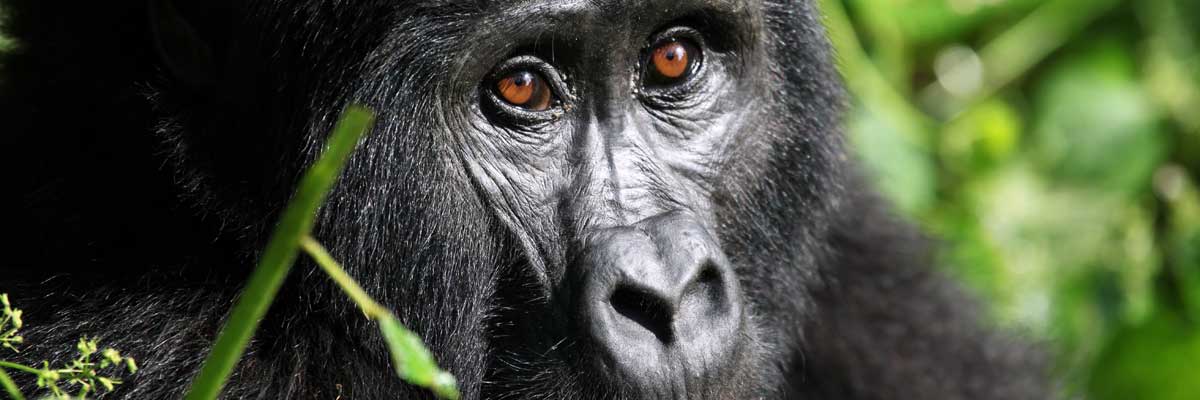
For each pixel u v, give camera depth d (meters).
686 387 6.68
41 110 7.88
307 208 4.81
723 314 6.82
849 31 12.68
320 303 7.38
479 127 7.06
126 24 7.59
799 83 7.95
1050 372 10.65
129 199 7.55
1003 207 12.67
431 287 7.20
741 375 6.94
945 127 13.16
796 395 9.50
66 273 7.51
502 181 7.09
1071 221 12.73
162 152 7.41
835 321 9.71
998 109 13.16
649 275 6.70
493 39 6.86
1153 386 11.77
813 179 8.20
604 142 7.12
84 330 7.34
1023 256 12.43
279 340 7.44
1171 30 13.45
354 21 6.85
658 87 7.31
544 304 7.09
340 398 7.41
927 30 13.44
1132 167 13.03
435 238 7.12
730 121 7.53
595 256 6.86
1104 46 13.49
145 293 7.42
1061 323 11.95
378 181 7.04
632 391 6.69
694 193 7.33
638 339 6.72
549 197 7.09
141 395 7.19
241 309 4.98
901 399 9.73
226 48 7.33
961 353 10.04
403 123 6.94
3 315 7.20
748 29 7.45
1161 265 12.59
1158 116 13.19
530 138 7.10
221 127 7.34
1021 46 13.52
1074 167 13.09
